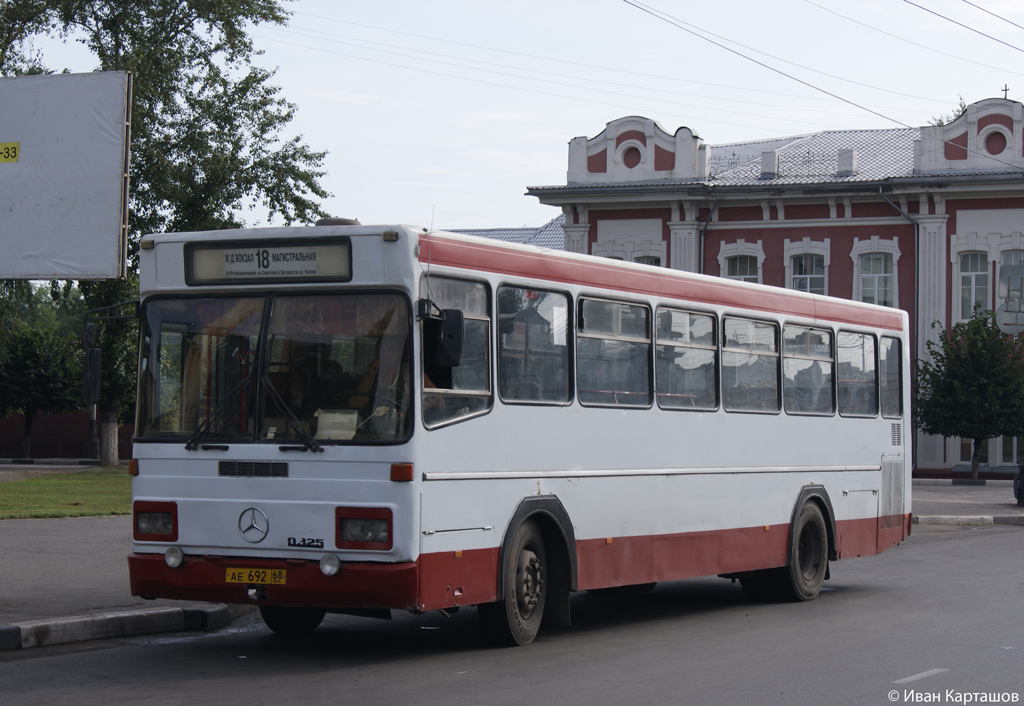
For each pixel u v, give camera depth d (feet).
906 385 53.52
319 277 29.68
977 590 47.78
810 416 46.26
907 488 53.42
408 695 25.96
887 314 52.16
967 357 124.26
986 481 124.26
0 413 178.91
